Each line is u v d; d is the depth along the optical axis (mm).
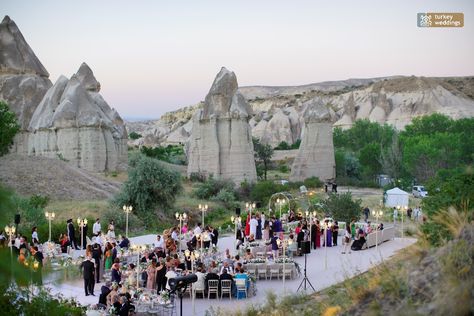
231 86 82250
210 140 81312
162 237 32156
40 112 85750
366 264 28141
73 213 46906
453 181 17250
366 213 48938
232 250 34438
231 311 18578
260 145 122250
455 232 9766
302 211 50188
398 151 91938
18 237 26219
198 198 67750
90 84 100000
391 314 8438
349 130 141375
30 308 10992
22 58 102688
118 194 52719
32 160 63844
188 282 18047
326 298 14328
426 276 8742
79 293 22578
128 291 20297
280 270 26500
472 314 7508
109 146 81500
